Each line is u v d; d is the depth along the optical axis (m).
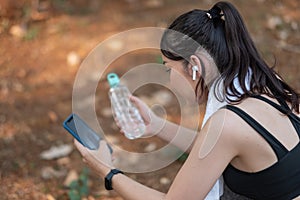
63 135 5.74
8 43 7.19
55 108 6.09
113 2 8.10
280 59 6.92
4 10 7.51
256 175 3.25
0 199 4.79
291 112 3.31
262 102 3.24
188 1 8.12
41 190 4.95
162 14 7.77
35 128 5.80
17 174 5.14
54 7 7.88
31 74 6.66
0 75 6.61
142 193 3.48
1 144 5.53
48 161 5.36
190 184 3.23
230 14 3.29
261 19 7.75
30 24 7.54
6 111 6.02
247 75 3.31
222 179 3.56
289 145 3.21
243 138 3.12
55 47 7.10
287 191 3.26
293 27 7.67
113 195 4.94
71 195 4.80
